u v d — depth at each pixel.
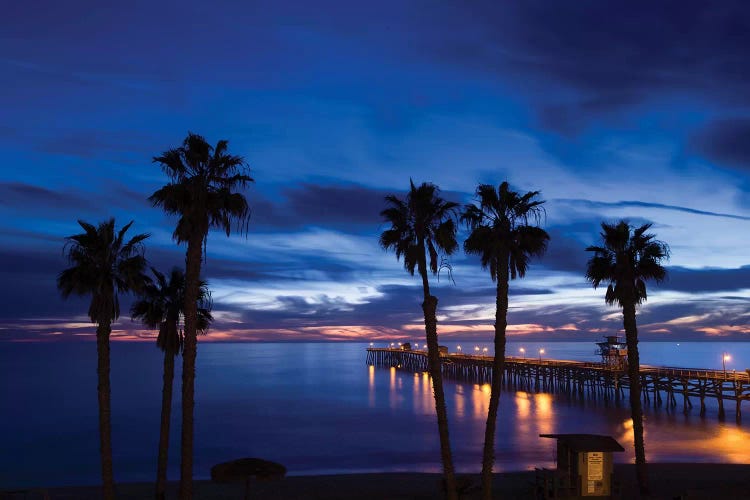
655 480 33.31
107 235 22.50
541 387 117.38
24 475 47.16
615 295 28.20
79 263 22.41
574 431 62.78
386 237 24.25
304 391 121.75
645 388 82.38
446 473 23.38
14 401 104.62
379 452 53.66
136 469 48.97
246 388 131.88
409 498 31.39
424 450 54.28
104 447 22.34
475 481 34.00
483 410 83.31
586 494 26.41
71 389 130.88
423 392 115.81
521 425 68.25
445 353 156.00
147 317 25.61
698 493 28.30
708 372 75.00
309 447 57.00
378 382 147.00
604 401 89.00
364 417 78.56
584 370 94.62
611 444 26.95
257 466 21.41
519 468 44.25
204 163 21.58
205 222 21.34
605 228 27.73
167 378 25.55
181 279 25.94
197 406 94.31
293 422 74.88
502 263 24.44
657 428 63.84
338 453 53.50
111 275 22.53
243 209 21.53
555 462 46.69
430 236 24.11
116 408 93.31
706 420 69.94
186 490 20.55
